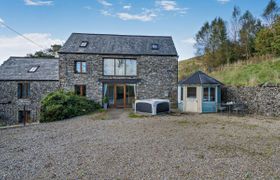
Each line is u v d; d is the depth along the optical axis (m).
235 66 26.61
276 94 14.04
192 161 5.78
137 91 20.08
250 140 8.00
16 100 19.38
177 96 20.19
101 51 19.73
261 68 21.48
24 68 20.59
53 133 9.95
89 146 7.45
